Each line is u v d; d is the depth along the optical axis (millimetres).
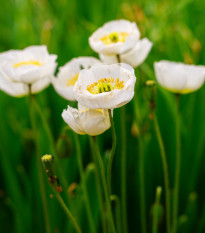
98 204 752
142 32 789
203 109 829
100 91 522
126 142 830
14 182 778
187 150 815
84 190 679
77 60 661
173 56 961
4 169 777
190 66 666
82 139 799
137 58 669
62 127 824
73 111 538
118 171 818
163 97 823
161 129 829
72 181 801
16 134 912
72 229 741
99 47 632
